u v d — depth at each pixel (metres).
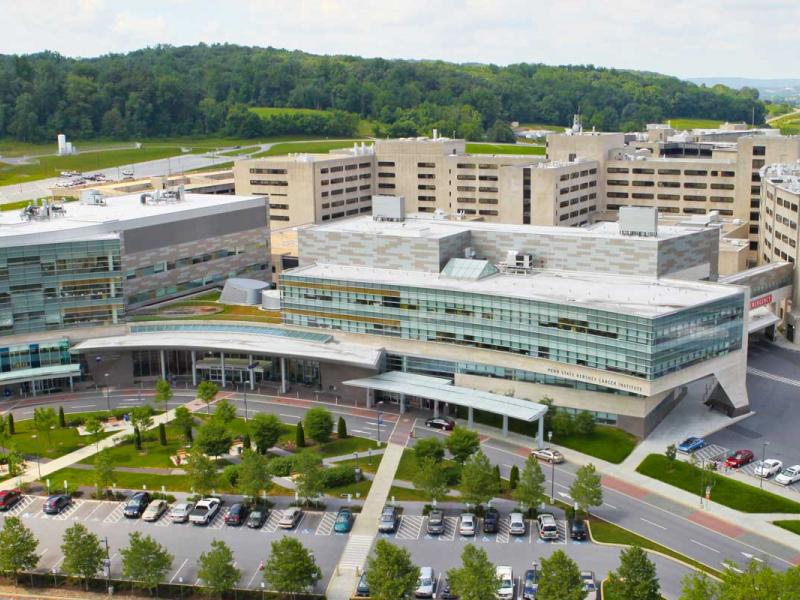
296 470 141.00
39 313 196.88
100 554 121.00
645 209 192.88
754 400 185.38
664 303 170.50
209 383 180.75
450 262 198.12
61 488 149.75
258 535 134.50
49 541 133.75
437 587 120.00
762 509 139.38
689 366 169.12
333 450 162.38
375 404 185.62
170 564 121.00
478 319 182.62
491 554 127.56
